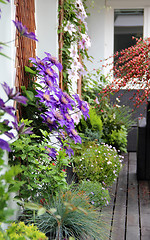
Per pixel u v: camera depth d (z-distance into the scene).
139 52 4.14
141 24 6.47
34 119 2.67
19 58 2.56
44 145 2.48
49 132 2.74
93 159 3.83
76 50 4.11
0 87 2.27
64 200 2.55
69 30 3.69
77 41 4.11
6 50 2.29
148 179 4.50
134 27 6.48
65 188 2.53
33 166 2.41
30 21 3.01
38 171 2.56
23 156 2.28
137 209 3.45
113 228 2.93
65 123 2.54
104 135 5.46
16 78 2.46
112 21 6.45
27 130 1.71
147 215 3.29
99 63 6.43
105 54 6.48
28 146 2.33
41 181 2.52
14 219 2.35
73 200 2.58
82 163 3.74
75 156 3.96
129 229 2.93
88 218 2.51
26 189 2.37
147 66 3.75
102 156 3.95
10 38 2.29
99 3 6.31
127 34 6.50
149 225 3.03
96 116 5.01
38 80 3.28
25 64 2.76
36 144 2.50
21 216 2.44
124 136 5.66
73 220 2.42
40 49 3.51
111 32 6.48
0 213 1.27
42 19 3.48
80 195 2.75
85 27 4.24
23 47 2.68
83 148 4.21
